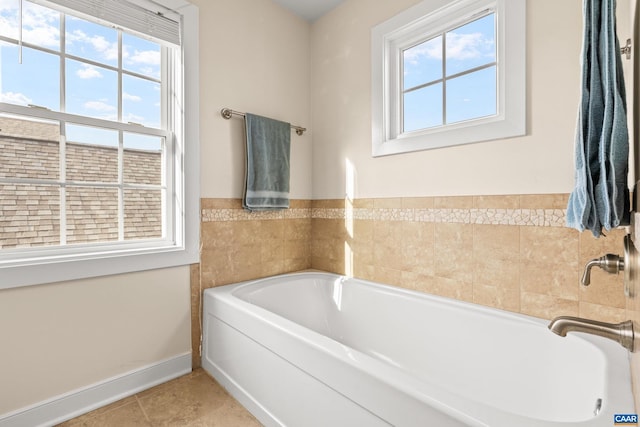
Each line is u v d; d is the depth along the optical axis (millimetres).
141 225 1835
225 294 1871
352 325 2094
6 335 1361
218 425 1483
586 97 777
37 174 1491
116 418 1521
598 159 766
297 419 1299
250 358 1575
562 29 1410
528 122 1505
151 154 1852
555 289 1443
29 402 1418
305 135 2557
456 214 1757
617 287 1299
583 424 774
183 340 1914
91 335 1582
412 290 1935
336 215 2408
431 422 874
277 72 2373
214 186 2031
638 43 653
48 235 1530
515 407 1379
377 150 2107
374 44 2125
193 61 1902
